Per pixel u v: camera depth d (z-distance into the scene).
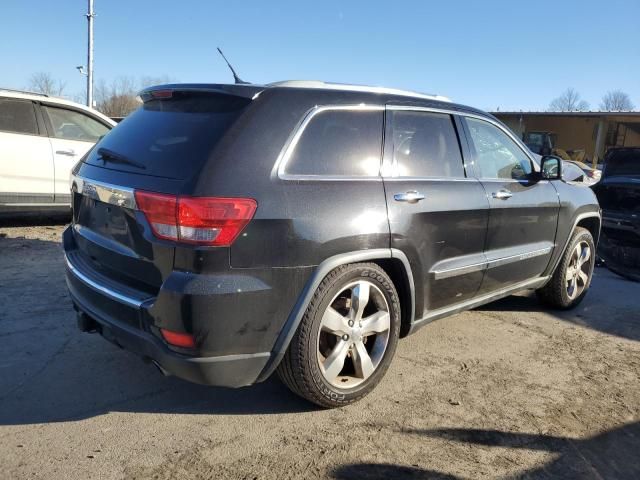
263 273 2.74
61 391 3.36
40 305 4.73
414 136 3.64
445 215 3.63
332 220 2.96
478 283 4.07
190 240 2.61
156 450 2.82
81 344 4.01
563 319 5.13
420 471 2.74
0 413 3.09
